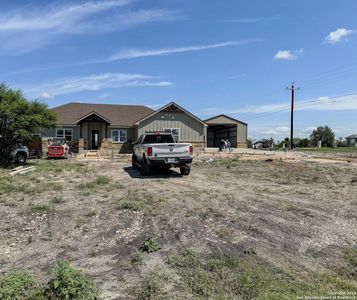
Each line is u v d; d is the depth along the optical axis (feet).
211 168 63.72
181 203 31.55
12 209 29.96
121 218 26.96
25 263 19.66
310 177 49.93
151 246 21.40
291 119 182.70
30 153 93.97
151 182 45.75
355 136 332.19
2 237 23.66
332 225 25.62
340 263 19.84
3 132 74.33
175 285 16.85
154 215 27.53
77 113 134.82
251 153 111.04
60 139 101.96
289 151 141.08
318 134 256.93
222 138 187.42
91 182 44.62
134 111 144.25
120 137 133.39
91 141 131.13
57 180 48.06
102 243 22.56
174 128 128.88
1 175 53.72
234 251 21.22
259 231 24.23
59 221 26.63
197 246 21.95
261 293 16.10
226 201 32.32
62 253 21.07
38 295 15.34
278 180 47.62
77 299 15.03
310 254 21.02
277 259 20.21
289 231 24.35
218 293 16.11
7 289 15.55
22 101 73.51
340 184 43.42
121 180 48.01
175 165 52.85
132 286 16.74
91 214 27.99
